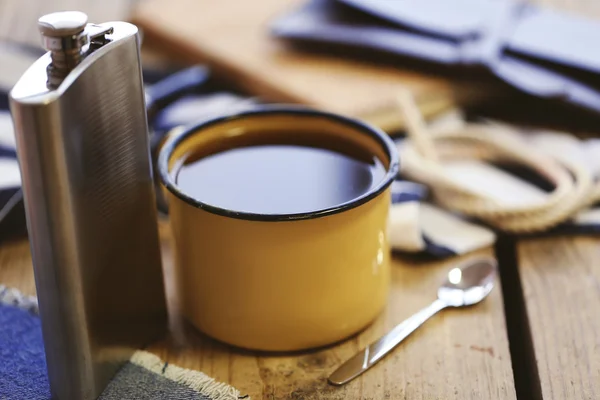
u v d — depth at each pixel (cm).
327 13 64
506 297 47
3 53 59
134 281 40
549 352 41
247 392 39
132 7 69
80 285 36
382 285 42
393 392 39
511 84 56
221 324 40
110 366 39
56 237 35
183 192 39
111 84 36
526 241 48
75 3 67
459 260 47
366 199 38
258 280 39
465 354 41
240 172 43
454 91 59
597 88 56
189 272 40
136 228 39
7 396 39
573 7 70
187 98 58
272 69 61
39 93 34
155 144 47
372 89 58
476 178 52
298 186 42
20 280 45
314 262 39
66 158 34
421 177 50
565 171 50
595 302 44
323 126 45
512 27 61
